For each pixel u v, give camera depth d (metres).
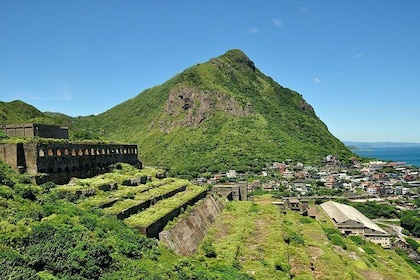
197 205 92.19
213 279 52.69
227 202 123.69
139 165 122.44
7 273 36.62
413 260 127.12
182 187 103.31
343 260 91.62
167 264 54.06
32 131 82.62
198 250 72.31
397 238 148.00
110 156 103.25
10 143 69.12
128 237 56.97
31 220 49.66
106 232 55.41
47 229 47.66
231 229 90.31
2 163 67.88
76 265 41.75
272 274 64.44
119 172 99.25
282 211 127.69
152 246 58.72
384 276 92.44
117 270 45.81
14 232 45.03
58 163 77.62
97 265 44.03
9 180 60.41
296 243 89.31
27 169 70.56
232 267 63.84
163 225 70.31
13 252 41.28
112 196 74.75
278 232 89.38
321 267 77.44
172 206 79.19
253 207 117.19
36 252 42.19
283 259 72.94
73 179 79.56
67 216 54.28
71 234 48.53
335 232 124.75
